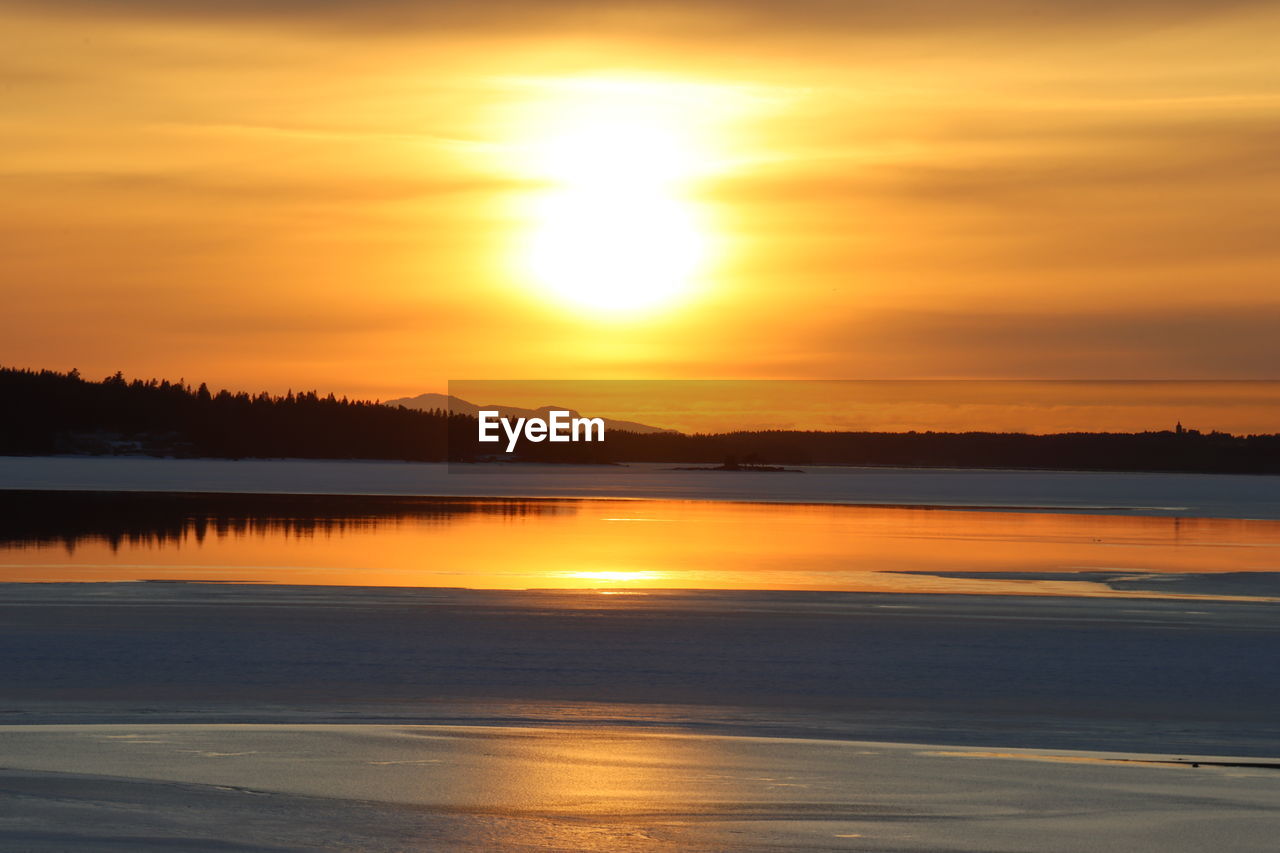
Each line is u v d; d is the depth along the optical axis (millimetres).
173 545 65125
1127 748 20500
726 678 27109
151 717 21969
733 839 14531
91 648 29672
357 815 15258
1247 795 16922
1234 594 46062
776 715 23219
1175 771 18531
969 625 35531
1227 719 23578
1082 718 23453
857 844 14414
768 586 48219
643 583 49312
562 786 16938
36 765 17656
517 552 64000
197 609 36625
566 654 29828
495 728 21219
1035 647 31828
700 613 37219
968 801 16391
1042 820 15523
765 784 17188
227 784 16688
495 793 16500
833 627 34781
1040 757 19500
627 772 17828
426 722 21781
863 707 24203
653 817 15461
